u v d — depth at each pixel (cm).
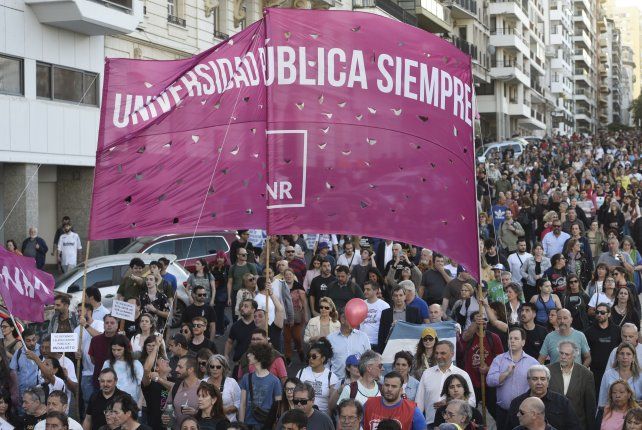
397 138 1231
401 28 1228
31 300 1353
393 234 1237
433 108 1230
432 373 1232
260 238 2736
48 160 3147
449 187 1235
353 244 2473
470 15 8531
